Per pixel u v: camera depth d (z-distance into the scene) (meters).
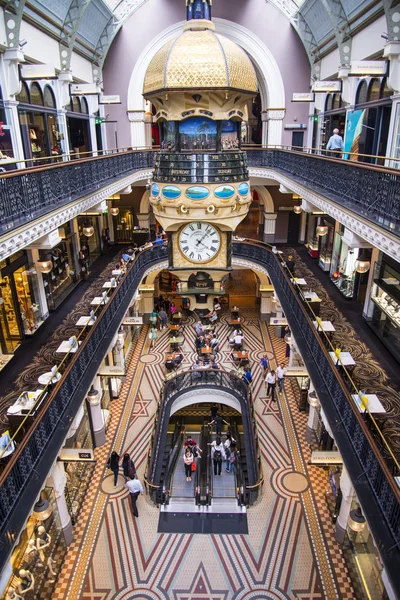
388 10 9.49
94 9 15.75
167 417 14.09
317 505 10.67
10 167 10.53
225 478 12.76
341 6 13.15
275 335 19.50
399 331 9.96
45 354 10.54
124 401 14.98
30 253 11.72
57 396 7.79
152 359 17.72
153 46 19.19
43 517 7.84
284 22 19.05
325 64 17.81
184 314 22.09
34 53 11.90
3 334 10.52
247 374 15.30
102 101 17.66
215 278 11.39
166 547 9.71
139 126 20.23
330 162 9.86
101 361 9.97
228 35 19.31
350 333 11.26
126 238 22.41
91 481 11.56
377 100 11.52
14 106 10.69
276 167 17.70
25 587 8.06
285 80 19.75
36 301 12.19
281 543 9.72
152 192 10.79
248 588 8.76
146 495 11.18
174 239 10.94
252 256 18.16
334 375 7.95
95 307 13.17
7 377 9.58
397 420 7.77
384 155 11.55
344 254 14.33
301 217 21.56
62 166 9.06
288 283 13.03
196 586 8.81
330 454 8.88
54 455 7.11
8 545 5.43
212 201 10.16
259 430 13.33
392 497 5.36
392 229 6.30
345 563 9.22
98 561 9.38
